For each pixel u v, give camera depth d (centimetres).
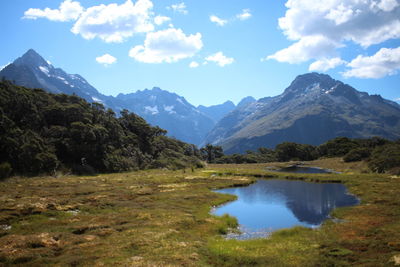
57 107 12288
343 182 8088
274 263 2381
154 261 2278
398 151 10512
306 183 8300
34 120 11262
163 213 4138
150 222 3616
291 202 5634
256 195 6438
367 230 3234
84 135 11412
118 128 14538
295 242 2977
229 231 3638
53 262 2303
